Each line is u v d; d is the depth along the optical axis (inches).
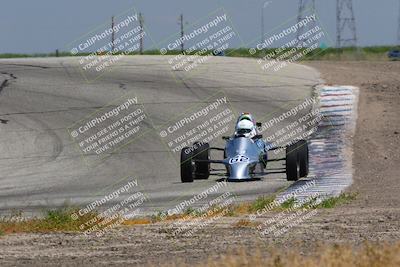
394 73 6894.7
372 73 6894.7
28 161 4200.3
